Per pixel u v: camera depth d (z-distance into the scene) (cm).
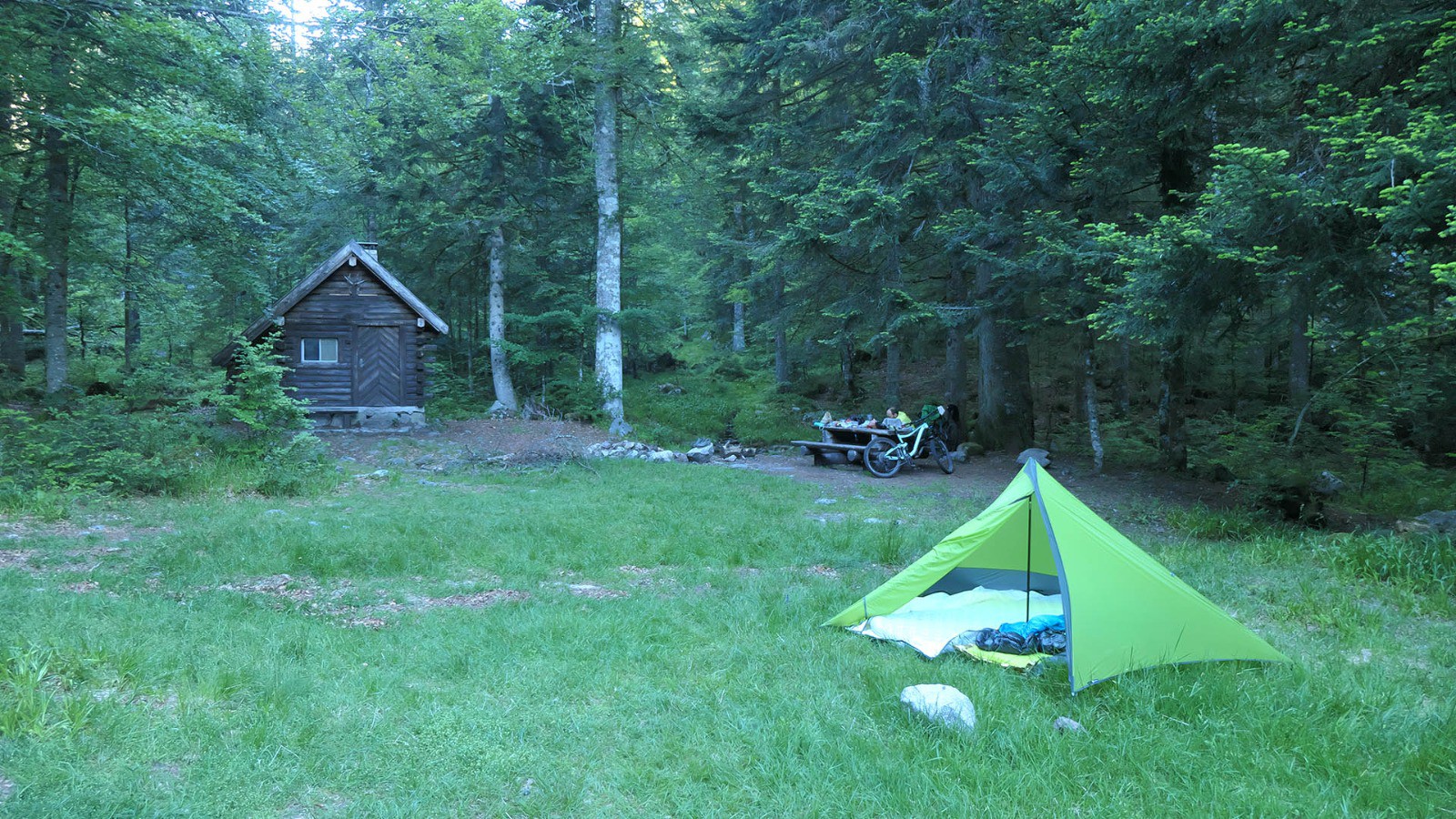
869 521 1115
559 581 788
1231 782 396
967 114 1625
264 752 382
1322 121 887
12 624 520
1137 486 1462
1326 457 1619
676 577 809
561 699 472
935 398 2666
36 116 1302
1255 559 901
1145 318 1020
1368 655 602
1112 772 405
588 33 2108
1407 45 865
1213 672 532
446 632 592
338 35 1688
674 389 3000
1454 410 1409
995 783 385
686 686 498
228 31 1455
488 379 2711
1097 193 1295
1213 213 887
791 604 688
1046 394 2591
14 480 1039
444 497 1237
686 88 2328
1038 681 527
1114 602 544
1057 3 1339
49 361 1775
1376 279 889
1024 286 1537
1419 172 724
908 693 464
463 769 381
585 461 1617
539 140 2383
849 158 1781
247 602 648
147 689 446
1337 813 369
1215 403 2262
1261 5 837
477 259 2502
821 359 2781
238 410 1350
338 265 2025
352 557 817
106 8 1308
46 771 345
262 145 1616
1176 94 1046
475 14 1750
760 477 1552
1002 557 664
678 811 354
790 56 1842
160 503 1079
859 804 363
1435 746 425
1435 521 972
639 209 2564
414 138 2242
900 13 1617
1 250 1220
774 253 1820
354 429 2012
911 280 1977
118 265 2183
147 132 1274
